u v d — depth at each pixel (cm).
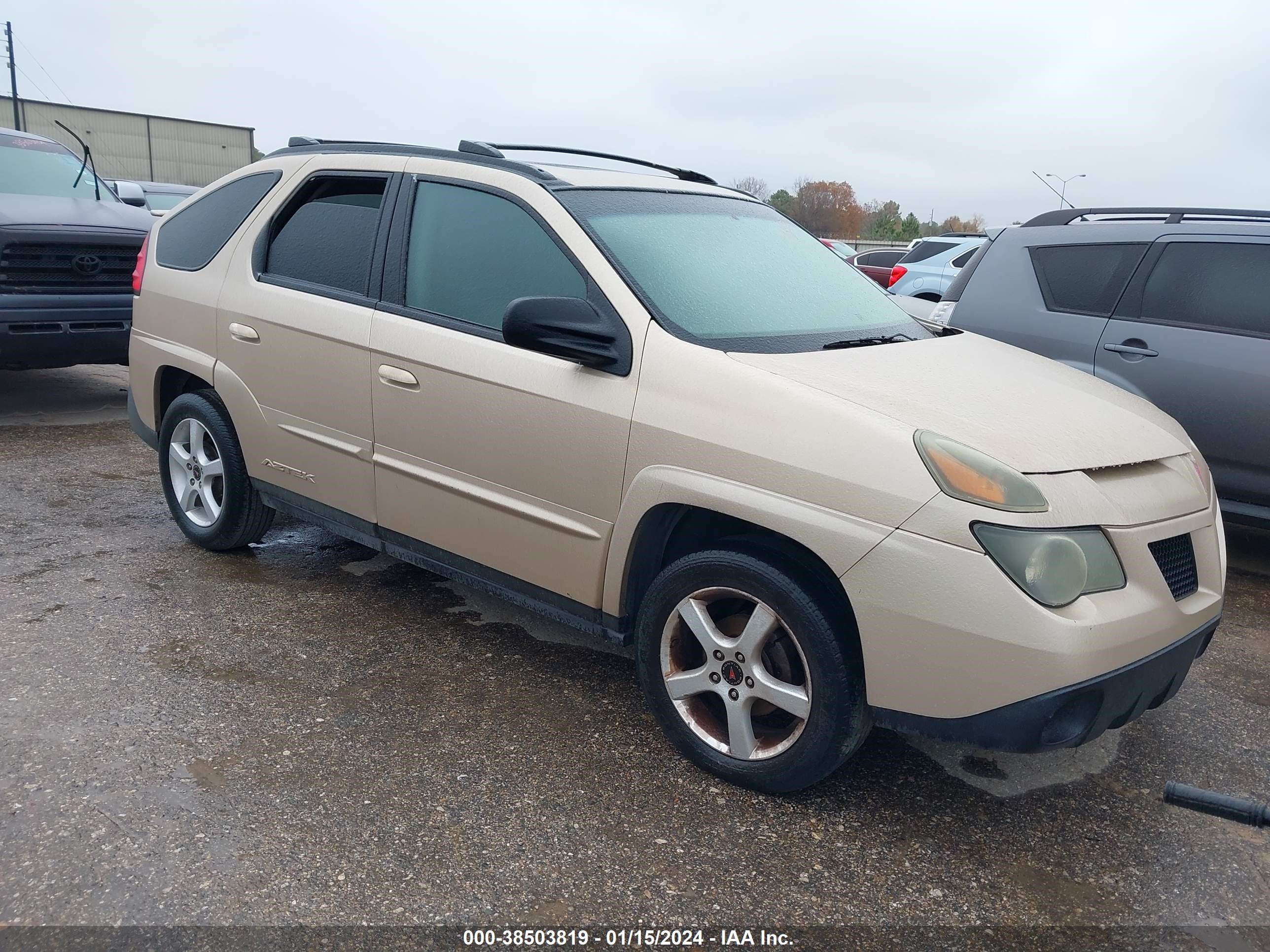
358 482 384
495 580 352
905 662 257
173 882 244
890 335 354
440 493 354
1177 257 523
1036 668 243
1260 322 495
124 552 466
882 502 257
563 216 330
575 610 329
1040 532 247
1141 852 277
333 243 396
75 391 843
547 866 258
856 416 267
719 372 288
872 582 257
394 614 411
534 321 290
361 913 238
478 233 351
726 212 389
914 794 300
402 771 297
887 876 261
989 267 591
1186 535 285
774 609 277
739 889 253
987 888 259
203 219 460
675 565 298
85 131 4341
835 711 269
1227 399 497
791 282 363
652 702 311
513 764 304
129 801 274
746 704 289
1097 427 293
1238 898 260
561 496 319
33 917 230
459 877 252
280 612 407
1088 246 555
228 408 427
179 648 369
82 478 583
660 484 291
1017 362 352
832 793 298
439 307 355
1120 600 257
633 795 291
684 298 319
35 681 338
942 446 258
